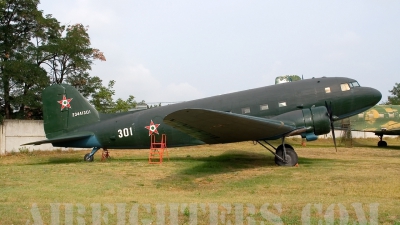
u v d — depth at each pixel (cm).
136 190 922
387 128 2433
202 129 1198
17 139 2219
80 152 2195
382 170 1135
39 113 2738
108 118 1584
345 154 1773
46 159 1789
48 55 2598
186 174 1152
